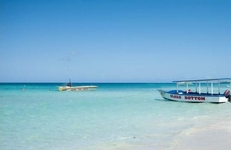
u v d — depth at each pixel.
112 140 12.68
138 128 15.62
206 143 11.25
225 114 21.44
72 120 19.25
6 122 18.67
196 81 33.09
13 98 42.91
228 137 12.22
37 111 24.94
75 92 63.88
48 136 14.03
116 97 44.84
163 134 13.64
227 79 30.39
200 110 24.75
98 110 25.36
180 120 18.39
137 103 32.69
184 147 10.77
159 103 32.22
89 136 13.80
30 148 11.74
